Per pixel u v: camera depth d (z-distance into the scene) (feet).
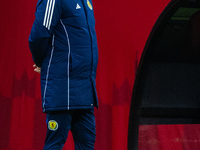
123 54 6.98
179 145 6.13
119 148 6.64
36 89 6.65
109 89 6.85
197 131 6.24
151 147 6.04
